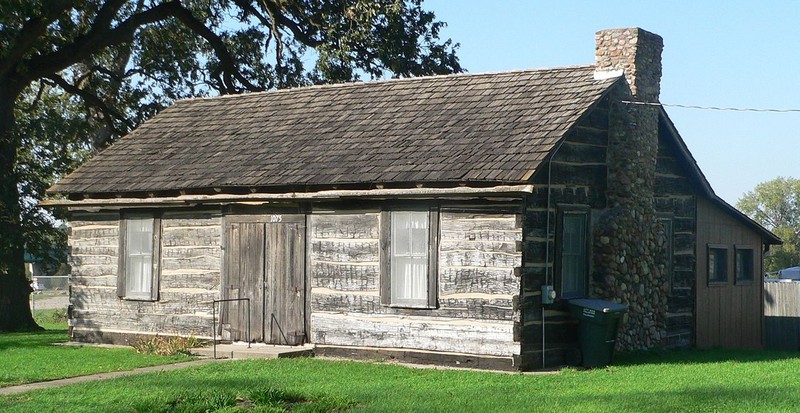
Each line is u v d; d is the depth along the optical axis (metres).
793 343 29.06
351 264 19.64
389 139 20.48
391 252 19.11
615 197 20.52
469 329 18.09
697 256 23.98
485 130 19.52
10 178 28.80
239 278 21.05
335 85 24.58
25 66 28.23
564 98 19.97
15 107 35.41
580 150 19.78
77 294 23.20
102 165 23.59
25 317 29.72
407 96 22.61
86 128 34.94
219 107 25.62
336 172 19.59
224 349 20.17
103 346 22.50
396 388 15.16
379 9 32.69
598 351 18.36
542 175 18.42
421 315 18.67
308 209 20.25
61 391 15.03
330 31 33.00
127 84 36.50
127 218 22.59
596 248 20.11
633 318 20.59
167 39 36.22
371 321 19.31
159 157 23.27
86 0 30.28
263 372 17.08
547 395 14.38
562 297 19.02
